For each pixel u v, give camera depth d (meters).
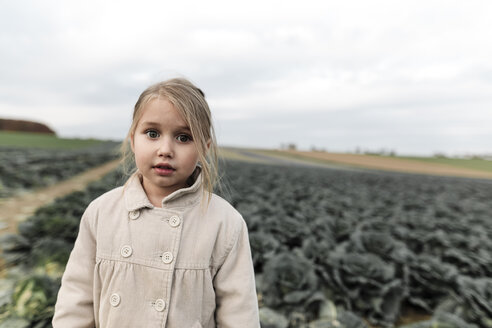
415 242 4.32
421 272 2.98
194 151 0.91
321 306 2.41
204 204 1.02
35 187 6.92
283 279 2.59
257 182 9.62
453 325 1.98
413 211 6.41
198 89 1.01
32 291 1.98
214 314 1.05
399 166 45.75
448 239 4.10
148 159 0.88
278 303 2.43
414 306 2.83
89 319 0.97
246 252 1.06
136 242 0.93
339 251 3.24
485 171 41.62
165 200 0.95
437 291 2.81
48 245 2.68
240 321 0.98
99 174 11.65
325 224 4.28
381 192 10.31
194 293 0.93
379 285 2.60
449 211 6.32
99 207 1.01
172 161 0.87
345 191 9.46
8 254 2.87
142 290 0.90
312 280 2.58
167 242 0.93
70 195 4.79
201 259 0.94
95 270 0.95
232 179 9.49
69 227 3.22
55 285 2.11
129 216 0.96
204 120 0.95
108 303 0.91
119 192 1.05
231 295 1.00
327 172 22.59
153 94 0.88
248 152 61.75
